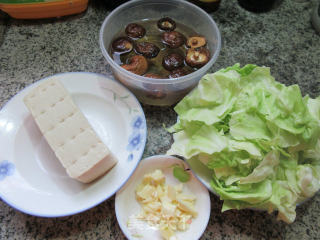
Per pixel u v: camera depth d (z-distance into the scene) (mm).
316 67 402
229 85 300
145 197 294
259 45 416
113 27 358
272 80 311
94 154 279
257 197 266
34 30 410
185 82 323
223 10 444
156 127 348
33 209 276
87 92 344
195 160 301
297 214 308
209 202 286
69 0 387
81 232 292
